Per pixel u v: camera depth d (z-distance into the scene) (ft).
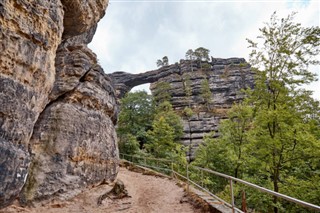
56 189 27.17
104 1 36.58
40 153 28.55
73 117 32.89
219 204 21.25
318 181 36.40
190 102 177.17
